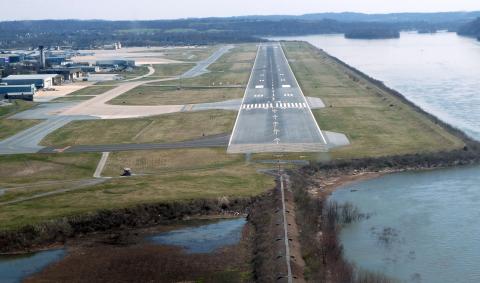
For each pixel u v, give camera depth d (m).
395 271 73.19
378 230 86.88
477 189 105.31
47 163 125.62
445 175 114.88
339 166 118.94
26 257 82.00
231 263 77.44
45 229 88.06
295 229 84.06
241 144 136.50
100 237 88.56
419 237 84.00
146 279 73.75
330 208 94.69
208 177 111.31
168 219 94.69
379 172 118.12
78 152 133.75
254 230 88.81
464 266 74.50
